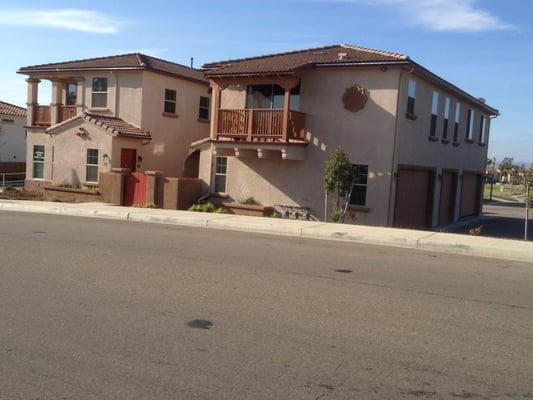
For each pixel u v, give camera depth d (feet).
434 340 19.98
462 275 32.01
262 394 15.07
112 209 61.62
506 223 93.15
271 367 16.97
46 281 27.02
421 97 72.84
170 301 24.00
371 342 19.51
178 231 47.52
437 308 24.29
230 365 17.02
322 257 36.27
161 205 75.51
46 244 37.88
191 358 17.51
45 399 14.52
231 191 75.77
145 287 26.35
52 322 20.72
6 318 21.09
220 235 45.80
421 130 73.51
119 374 16.16
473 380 16.53
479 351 19.02
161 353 17.87
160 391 15.10
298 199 71.51
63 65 95.91
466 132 93.91
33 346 18.22
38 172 96.53
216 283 27.58
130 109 89.30
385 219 66.44
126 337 19.27
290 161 71.82
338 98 68.80
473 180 102.01
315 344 19.11
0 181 128.77
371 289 27.40
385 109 66.13
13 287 25.72
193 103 98.32
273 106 73.15
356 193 68.08
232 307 23.32
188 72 99.55
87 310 22.38
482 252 40.55
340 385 15.83
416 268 33.60
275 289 26.68
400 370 17.08
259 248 39.22
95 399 14.55
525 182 64.54
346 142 68.49
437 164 80.33
